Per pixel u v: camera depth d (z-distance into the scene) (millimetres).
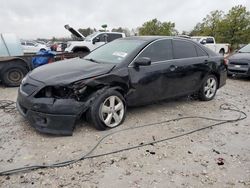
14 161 3455
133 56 4895
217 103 6504
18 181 3062
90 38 14852
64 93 4082
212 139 4332
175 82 5578
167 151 3855
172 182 3117
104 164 3455
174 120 5117
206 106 6180
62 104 4016
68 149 3793
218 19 32938
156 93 5266
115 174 3242
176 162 3559
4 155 3596
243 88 8688
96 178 3152
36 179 3107
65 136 4176
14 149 3764
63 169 3320
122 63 4750
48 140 4055
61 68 4637
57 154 3652
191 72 5871
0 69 8195
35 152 3693
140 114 5387
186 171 3352
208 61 6273
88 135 4258
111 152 3754
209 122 5094
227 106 6250
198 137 4387
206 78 6379
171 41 5641
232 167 3488
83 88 4145
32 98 4090
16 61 8383
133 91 4844
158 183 3090
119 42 5652
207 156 3752
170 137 4324
